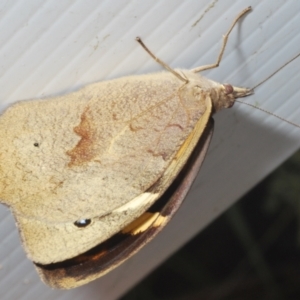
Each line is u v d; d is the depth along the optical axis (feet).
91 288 0.54
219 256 0.70
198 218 0.53
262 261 0.68
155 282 0.69
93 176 0.45
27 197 0.44
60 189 0.45
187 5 0.44
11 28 0.43
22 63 0.44
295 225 0.67
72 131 0.45
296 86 0.49
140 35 0.45
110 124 0.45
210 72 0.47
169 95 0.45
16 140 0.44
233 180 0.52
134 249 0.46
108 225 0.45
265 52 0.47
